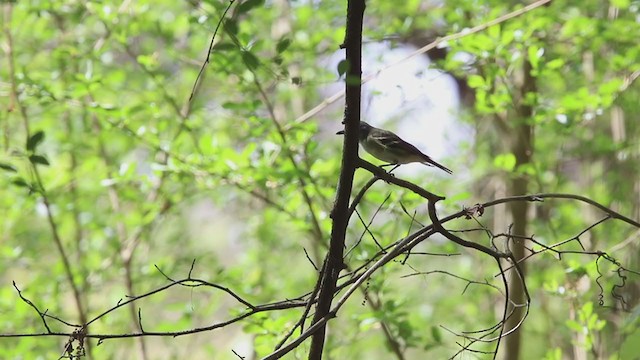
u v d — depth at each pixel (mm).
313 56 12516
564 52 12414
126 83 13289
